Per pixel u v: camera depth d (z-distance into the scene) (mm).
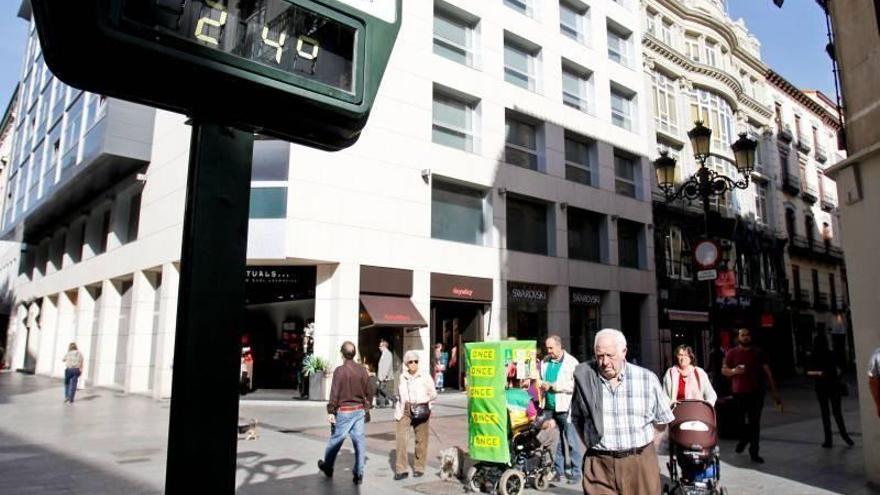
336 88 2311
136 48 1798
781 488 6352
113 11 1749
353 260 15930
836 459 7855
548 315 20984
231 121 2137
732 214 28516
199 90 2000
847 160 6953
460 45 20000
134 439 9523
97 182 21531
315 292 16062
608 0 25172
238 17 2062
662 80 27484
